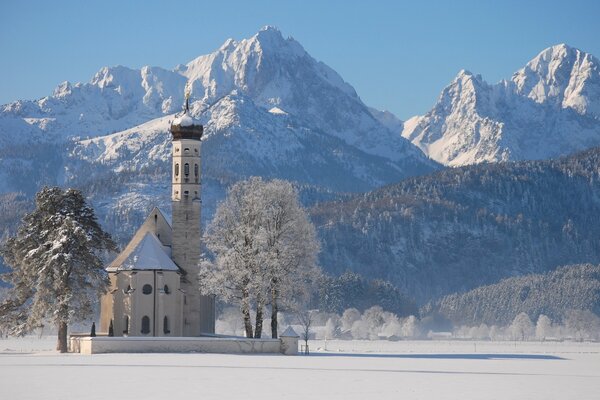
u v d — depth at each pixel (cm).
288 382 18225
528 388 18050
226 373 19762
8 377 18712
